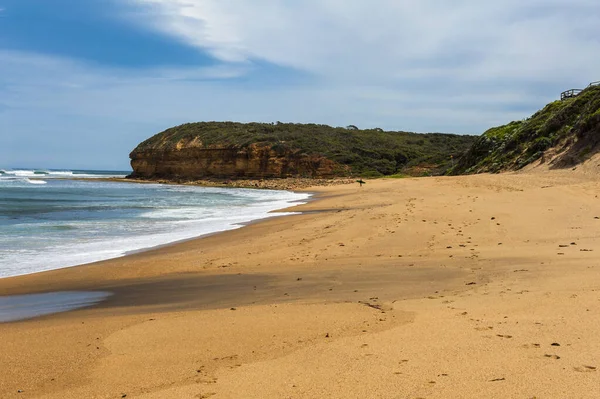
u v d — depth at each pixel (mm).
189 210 29016
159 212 27453
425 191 29453
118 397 4312
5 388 4609
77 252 14250
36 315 7762
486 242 12336
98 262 12758
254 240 15578
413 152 100500
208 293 8875
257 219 23047
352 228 15812
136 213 26828
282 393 4195
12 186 61719
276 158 89438
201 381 4582
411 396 3955
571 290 7102
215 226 20484
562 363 4426
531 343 5016
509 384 4059
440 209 18469
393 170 89250
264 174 89312
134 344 5824
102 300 8773
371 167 89375
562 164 33062
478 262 10055
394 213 18297
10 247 15016
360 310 6977
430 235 13695
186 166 99375
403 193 30453
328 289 8602
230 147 93188
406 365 4645
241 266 11484
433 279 8883
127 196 45375
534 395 3826
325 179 80750
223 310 7418
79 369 5066
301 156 88938
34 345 5949
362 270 10094
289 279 9672
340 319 6531
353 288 8570
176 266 11930
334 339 5656
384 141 108062
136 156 111000
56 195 44344
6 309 8203
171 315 7234
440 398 3879
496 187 26734
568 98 47781
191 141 103250
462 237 13164
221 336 6000
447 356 4809
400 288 8344
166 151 103312
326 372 4617
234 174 92000
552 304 6453
